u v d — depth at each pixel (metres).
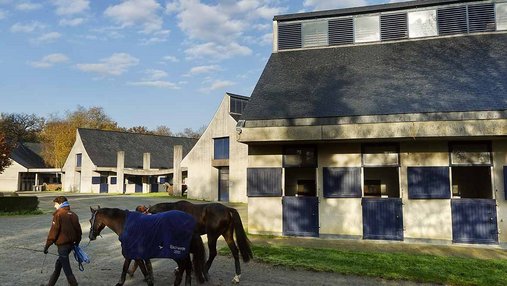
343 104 12.55
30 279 7.50
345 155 12.89
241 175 29.75
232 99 31.64
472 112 10.92
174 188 36.88
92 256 9.62
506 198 11.48
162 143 55.19
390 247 11.31
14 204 21.00
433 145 12.20
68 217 6.72
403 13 16.08
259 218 13.48
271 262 8.92
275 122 12.41
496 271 8.20
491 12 15.23
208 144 32.66
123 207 23.39
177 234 6.59
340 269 8.27
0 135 21.92
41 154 64.31
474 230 11.62
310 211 12.96
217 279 7.68
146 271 6.89
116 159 49.41
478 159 11.91
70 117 68.88
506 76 12.34
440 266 8.59
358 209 12.59
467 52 14.21
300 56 16.50
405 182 12.33
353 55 15.73
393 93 12.66
